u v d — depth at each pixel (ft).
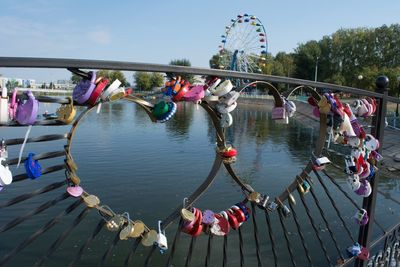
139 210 42.22
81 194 5.75
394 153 62.13
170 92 5.88
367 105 9.92
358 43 245.86
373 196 10.67
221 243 31.27
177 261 28.43
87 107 5.37
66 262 27.91
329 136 8.93
